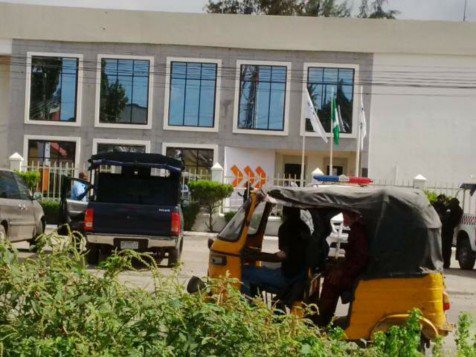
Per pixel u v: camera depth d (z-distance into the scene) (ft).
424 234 28.19
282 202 30.19
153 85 132.26
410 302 27.96
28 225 63.16
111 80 132.36
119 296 15.58
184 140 132.36
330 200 29.25
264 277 32.17
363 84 131.64
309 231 33.04
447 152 131.13
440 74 130.62
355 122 131.34
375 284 28.19
